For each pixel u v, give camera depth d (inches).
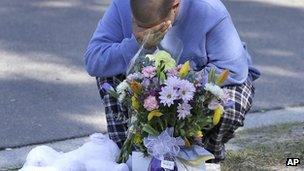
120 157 182.7
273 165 251.1
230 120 196.1
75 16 478.9
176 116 170.7
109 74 199.6
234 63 197.2
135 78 172.1
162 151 171.2
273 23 486.9
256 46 431.8
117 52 194.7
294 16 506.9
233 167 248.1
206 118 172.6
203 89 171.5
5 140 281.1
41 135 287.3
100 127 298.2
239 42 200.8
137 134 175.2
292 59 407.8
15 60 386.0
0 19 464.1
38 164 175.5
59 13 483.2
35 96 331.9
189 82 169.3
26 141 280.8
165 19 181.2
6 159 262.2
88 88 344.5
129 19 201.6
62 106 320.5
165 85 169.2
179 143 172.1
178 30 194.7
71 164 172.4
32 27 449.4
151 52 189.2
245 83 203.8
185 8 192.5
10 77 358.3
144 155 175.3
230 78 197.0
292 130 289.6
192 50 195.9
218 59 197.2
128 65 187.8
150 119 170.6
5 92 336.2
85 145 185.2
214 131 198.5
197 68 199.3
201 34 195.0
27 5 498.6
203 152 175.8
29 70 370.0
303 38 453.7
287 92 350.3
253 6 528.7
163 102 166.6
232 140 274.8
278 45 435.5
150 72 170.4
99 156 181.2
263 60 403.5
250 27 474.0
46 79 356.5
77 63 383.9
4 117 305.4
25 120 302.7
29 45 413.4
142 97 170.4
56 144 279.7
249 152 261.0
